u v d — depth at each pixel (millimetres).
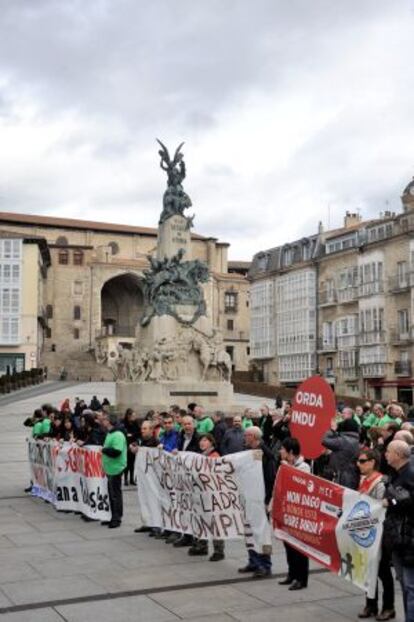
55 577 10547
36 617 8703
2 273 85062
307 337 81438
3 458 27406
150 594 9711
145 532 13883
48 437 17969
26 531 13984
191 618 8711
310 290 81750
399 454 7832
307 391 10555
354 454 11789
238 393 67125
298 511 9742
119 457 14414
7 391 63344
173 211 41188
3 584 10164
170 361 37875
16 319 84750
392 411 17828
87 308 106188
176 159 41812
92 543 12898
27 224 108875
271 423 17891
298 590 9953
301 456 10438
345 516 9016
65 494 15930
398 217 69688
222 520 11398
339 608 9203
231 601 9422
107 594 9688
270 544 10641
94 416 16453
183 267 40094
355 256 75250
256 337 92375
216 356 38594
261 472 10789
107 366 100188
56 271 105688
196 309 39594
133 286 114500
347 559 8977
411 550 7594
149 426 14023
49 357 102938
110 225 115750
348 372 75250
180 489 12305
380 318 70688
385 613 8734
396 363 68438
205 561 11586
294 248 87438
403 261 68250
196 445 13289
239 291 119000
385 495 7867
